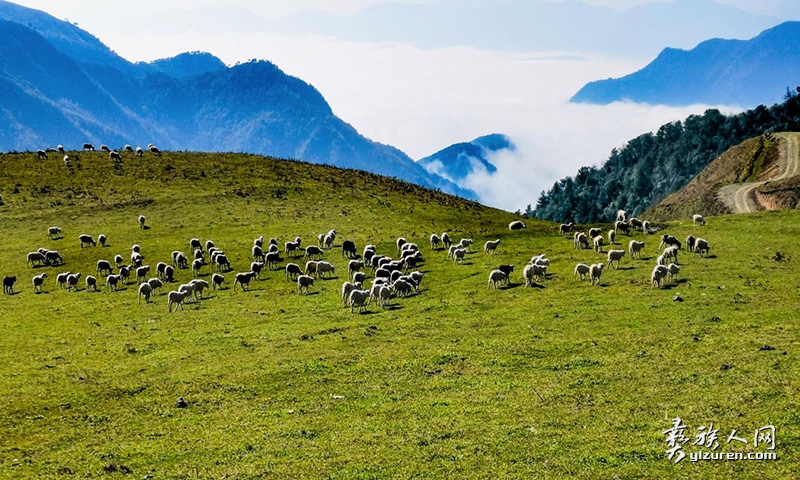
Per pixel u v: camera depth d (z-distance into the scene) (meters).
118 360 36.84
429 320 41.75
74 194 84.62
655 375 30.59
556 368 32.44
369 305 46.69
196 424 28.27
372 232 72.31
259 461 24.70
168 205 81.81
